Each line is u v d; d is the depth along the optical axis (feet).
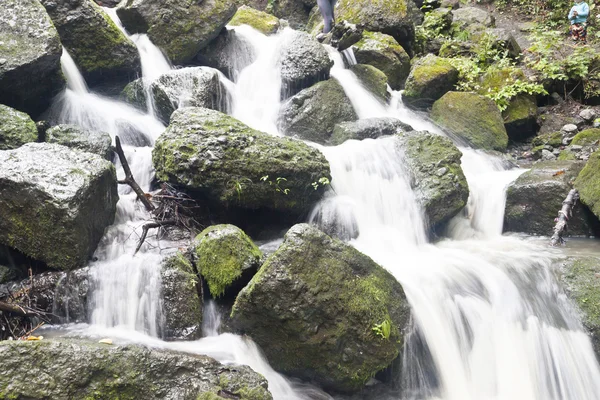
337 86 27.63
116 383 12.69
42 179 16.31
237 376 13.47
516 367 16.74
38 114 23.76
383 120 25.67
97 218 17.58
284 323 14.84
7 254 17.06
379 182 22.16
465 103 29.22
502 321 17.33
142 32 29.01
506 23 48.39
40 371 12.26
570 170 23.61
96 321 15.87
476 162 26.63
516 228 23.47
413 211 21.47
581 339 17.15
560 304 17.89
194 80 24.66
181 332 15.55
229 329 15.81
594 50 36.47
